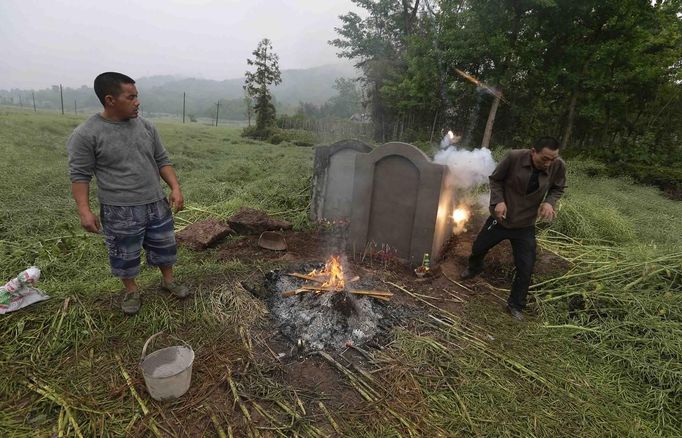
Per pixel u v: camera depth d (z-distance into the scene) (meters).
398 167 4.19
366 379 2.47
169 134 21.78
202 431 2.00
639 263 3.87
